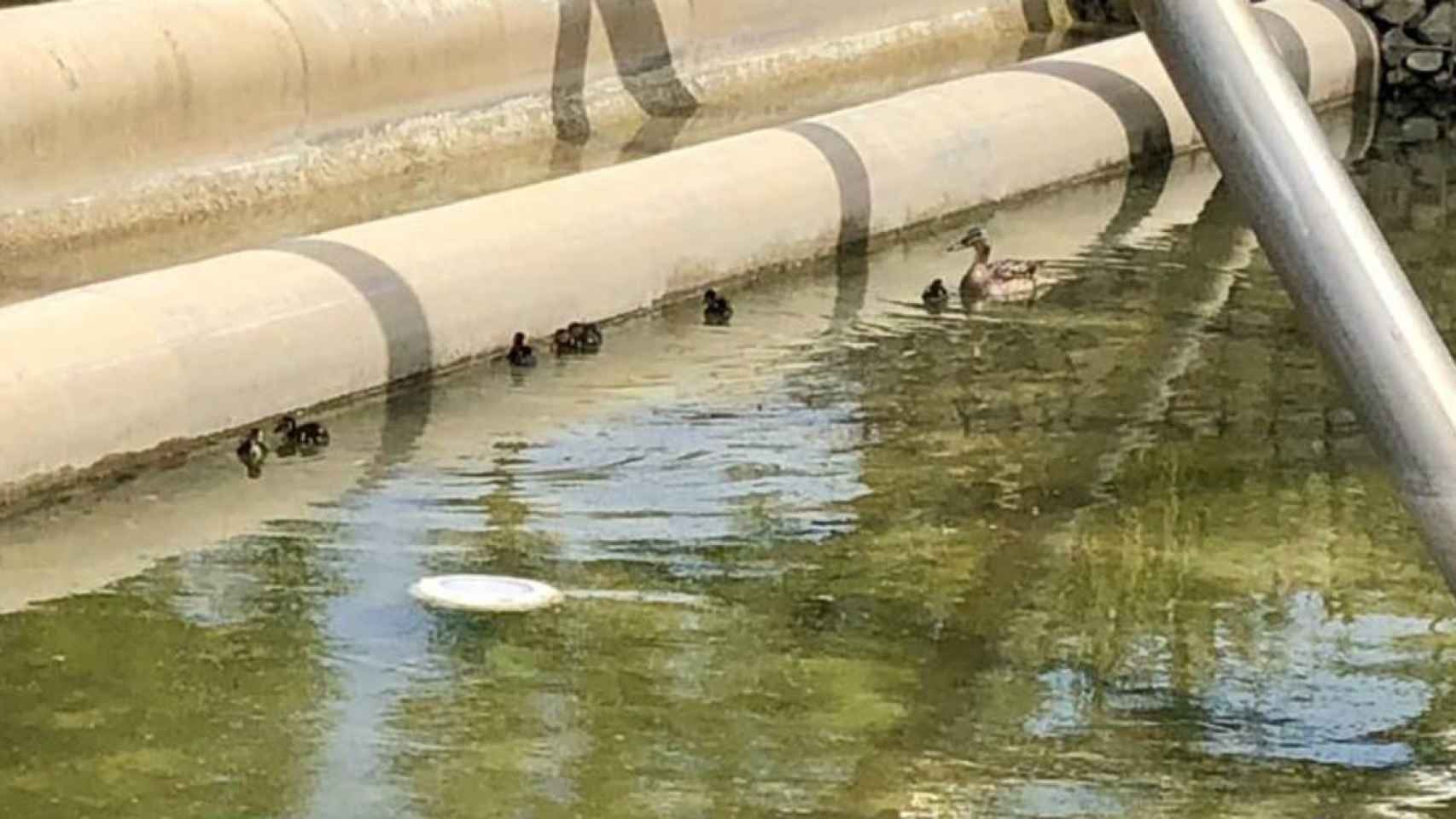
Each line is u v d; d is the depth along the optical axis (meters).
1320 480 8.84
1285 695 6.98
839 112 12.90
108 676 6.89
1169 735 6.70
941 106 12.93
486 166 13.06
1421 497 6.38
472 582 7.59
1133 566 7.96
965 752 6.56
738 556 7.88
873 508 8.37
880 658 7.17
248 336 8.90
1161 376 10.00
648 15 14.50
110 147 11.40
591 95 14.14
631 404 9.39
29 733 6.53
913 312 10.85
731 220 11.16
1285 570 7.96
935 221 12.50
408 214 10.59
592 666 7.02
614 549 7.89
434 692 6.83
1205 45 6.51
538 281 10.10
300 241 9.70
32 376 8.20
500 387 9.56
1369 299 6.39
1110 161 13.78
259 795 6.20
